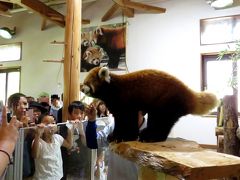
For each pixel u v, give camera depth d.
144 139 1.44
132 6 6.24
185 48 6.33
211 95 1.47
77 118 2.73
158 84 1.44
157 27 6.66
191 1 6.34
